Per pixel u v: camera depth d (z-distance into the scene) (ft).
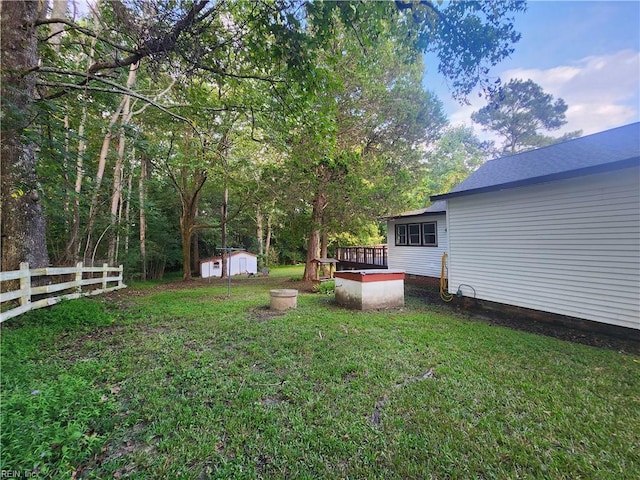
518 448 6.53
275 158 34.78
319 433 6.88
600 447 6.63
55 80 16.70
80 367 9.90
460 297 23.54
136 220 47.26
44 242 17.54
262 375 9.84
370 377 9.84
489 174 23.11
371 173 31.71
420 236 35.70
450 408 8.05
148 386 8.87
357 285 21.31
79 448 5.84
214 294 28.35
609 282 15.52
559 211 17.49
